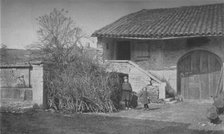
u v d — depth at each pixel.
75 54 13.83
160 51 16.59
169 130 9.32
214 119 10.23
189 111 12.40
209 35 14.51
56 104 12.54
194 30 15.03
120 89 13.81
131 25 17.48
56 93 12.45
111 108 12.43
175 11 19.05
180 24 16.42
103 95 12.51
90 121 10.55
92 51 15.13
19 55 13.90
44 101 12.40
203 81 15.96
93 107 12.40
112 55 17.53
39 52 14.02
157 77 16.58
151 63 16.80
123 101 13.48
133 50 17.28
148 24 17.27
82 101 12.30
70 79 12.44
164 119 10.91
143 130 9.31
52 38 14.20
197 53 16.06
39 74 12.41
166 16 18.34
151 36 15.63
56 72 12.85
